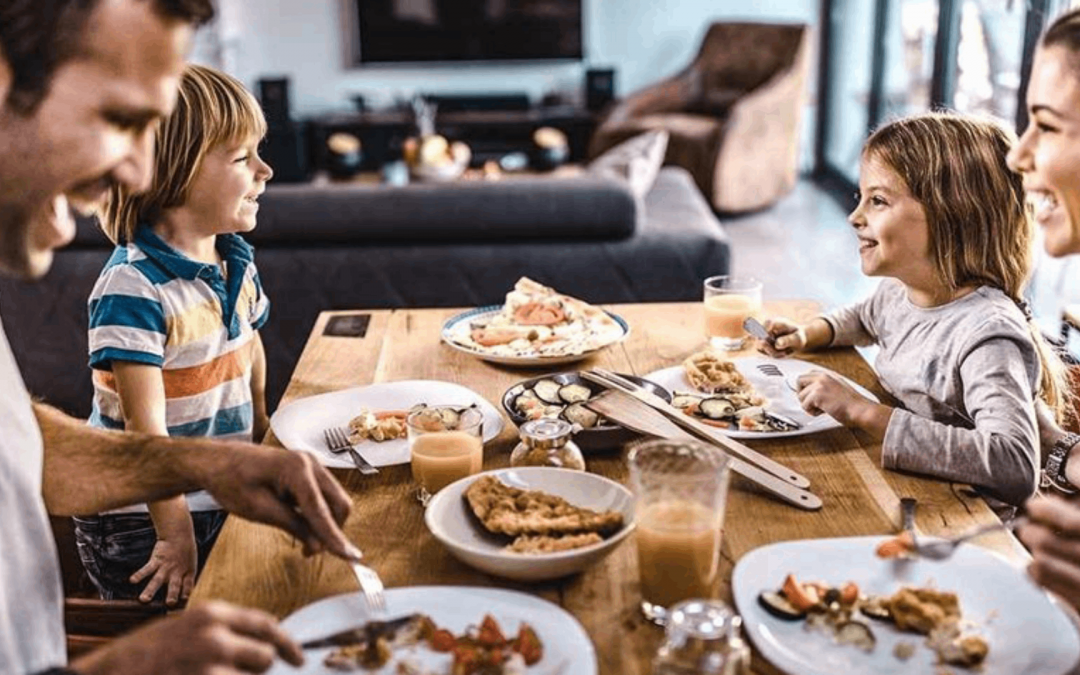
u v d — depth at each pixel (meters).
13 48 0.87
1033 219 1.63
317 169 7.17
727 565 1.21
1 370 1.09
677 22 7.39
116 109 0.92
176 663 0.84
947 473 1.40
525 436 1.40
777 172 6.30
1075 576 1.03
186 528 1.59
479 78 7.51
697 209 4.21
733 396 1.67
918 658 1.02
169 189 1.64
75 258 3.30
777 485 1.36
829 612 1.09
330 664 1.02
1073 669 0.99
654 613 1.11
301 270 3.41
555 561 1.13
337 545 1.13
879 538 1.22
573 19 7.28
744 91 6.69
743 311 1.91
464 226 3.43
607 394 1.56
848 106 6.91
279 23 7.41
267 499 1.16
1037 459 1.44
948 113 1.67
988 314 1.57
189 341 1.70
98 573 1.79
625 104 6.82
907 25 5.76
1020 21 4.15
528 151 7.11
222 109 1.63
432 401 1.68
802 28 6.32
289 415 1.62
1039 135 1.21
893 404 1.70
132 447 1.23
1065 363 2.02
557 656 1.02
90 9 0.87
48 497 1.21
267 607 1.15
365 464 1.44
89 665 0.85
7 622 1.04
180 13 0.93
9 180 0.91
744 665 0.92
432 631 1.05
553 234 3.49
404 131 7.07
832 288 4.84
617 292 3.57
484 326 2.02
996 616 1.09
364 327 2.06
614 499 1.27
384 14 7.32
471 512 1.28
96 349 1.62
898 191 1.60
